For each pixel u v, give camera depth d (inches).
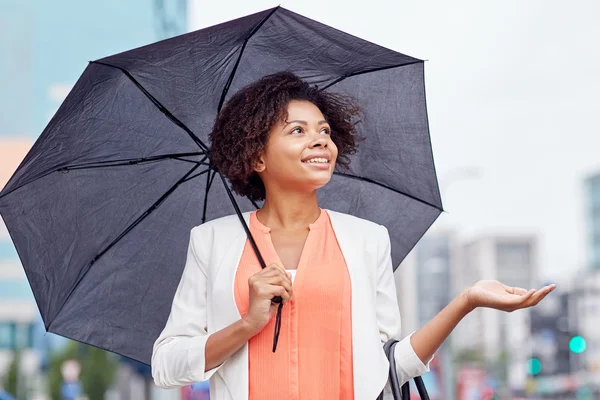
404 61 142.6
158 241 152.8
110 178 149.1
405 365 128.6
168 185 151.7
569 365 3688.5
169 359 126.9
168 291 153.2
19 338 3176.7
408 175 150.3
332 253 128.6
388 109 147.7
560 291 4468.5
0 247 3213.6
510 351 4119.1
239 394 124.3
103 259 151.0
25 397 2381.9
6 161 3075.8
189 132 146.6
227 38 134.8
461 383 2325.3
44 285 146.6
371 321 125.5
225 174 137.4
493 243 6717.5
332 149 130.8
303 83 134.0
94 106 139.5
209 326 128.9
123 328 152.0
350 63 142.2
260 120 129.5
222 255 129.8
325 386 124.0
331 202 153.8
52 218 146.6
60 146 140.4
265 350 124.9
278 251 130.0
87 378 2197.3
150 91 141.6
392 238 152.6
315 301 125.0
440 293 6422.2
